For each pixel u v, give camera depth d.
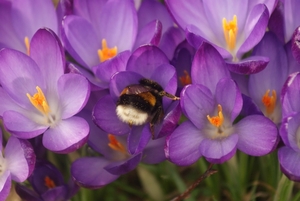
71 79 0.32
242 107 0.32
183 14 0.35
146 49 0.33
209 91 0.32
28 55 0.35
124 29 0.35
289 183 0.34
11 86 0.33
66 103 0.33
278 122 0.34
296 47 0.32
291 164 0.31
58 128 0.33
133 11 0.35
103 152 0.34
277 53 0.34
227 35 0.35
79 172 0.33
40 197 0.34
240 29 0.35
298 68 0.34
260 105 0.34
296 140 0.32
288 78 0.31
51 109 0.33
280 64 0.34
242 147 0.32
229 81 0.32
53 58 0.33
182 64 0.34
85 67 0.35
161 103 0.32
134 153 0.31
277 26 0.34
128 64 0.33
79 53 0.35
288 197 0.35
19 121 0.33
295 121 0.31
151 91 0.32
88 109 0.34
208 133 0.32
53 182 0.34
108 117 0.32
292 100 0.32
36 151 0.33
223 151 0.32
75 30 0.35
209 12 0.35
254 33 0.33
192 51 0.35
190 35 0.33
